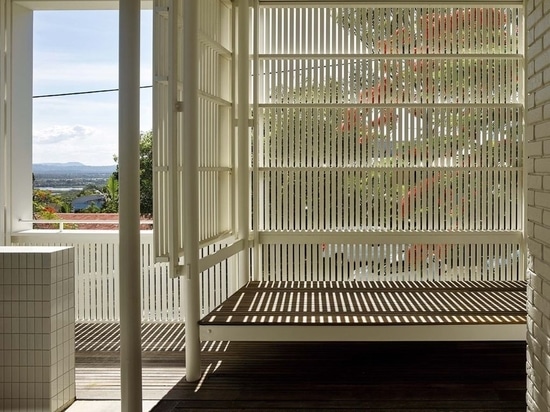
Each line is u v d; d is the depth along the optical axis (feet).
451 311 13.30
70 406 11.25
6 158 17.43
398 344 15.40
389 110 17.49
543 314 7.80
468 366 13.47
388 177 17.58
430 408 10.91
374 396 11.57
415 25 17.48
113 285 17.80
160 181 12.08
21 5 17.62
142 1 17.42
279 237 17.71
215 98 14.79
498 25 17.42
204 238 14.44
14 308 10.52
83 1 17.35
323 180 17.66
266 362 13.87
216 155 15.58
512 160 17.44
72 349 11.54
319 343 15.53
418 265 17.60
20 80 17.83
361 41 17.58
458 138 17.44
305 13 17.60
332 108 17.56
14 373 10.57
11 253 10.49
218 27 15.81
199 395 11.71
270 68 17.66
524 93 17.16
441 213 17.53
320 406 11.07
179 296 17.74
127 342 10.52
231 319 12.73
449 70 17.42
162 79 11.76
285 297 15.03
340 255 17.72
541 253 7.90
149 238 17.72
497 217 17.51
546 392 7.66
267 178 17.76
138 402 10.59
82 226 23.66
